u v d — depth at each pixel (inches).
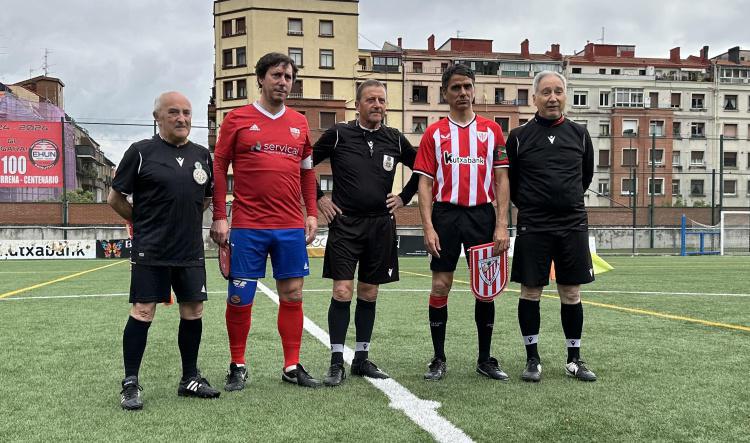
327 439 98.7
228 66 1605.6
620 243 1250.6
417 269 596.7
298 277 142.9
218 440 98.4
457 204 148.7
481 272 146.3
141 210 126.4
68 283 425.7
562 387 133.2
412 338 198.5
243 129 138.4
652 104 1871.3
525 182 148.9
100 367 155.4
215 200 139.0
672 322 231.1
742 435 100.4
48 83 2306.8
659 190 1841.8
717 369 150.1
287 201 141.0
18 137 962.1
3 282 436.8
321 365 159.9
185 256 127.4
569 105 1833.2
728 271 543.8
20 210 1149.1
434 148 149.6
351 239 147.9
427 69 1742.1
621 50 2174.0
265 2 1587.1
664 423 106.6
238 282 137.9
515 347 181.8
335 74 1636.3
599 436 99.9
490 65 1820.9
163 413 114.8
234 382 134.4
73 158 1638.8
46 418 111.7
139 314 124.6
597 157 1827.0
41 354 172.2
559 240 144.9
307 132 146.8
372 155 151.0
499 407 117.1
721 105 1903.3
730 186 1904.5
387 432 102.0
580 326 146.6
